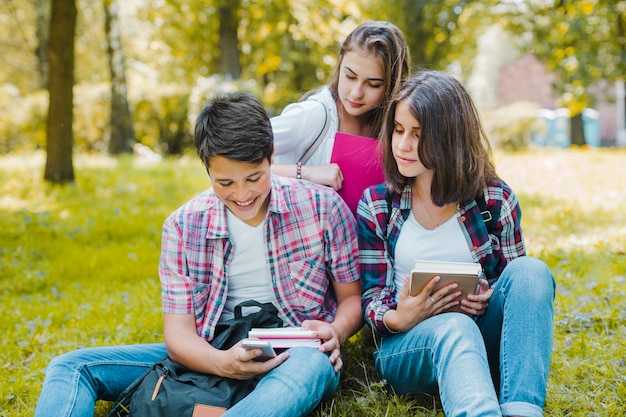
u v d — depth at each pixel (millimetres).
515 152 16109
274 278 2613
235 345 2318
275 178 2656
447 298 2432
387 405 2500
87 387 2410
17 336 3732
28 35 23484
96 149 16438
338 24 13250
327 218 2635
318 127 3146
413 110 2428
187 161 13023
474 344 2172
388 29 3020
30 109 16953
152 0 17062
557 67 15523
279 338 2365
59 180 9188
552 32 16156
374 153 2943
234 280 2637
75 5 9211
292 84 21734
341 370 2732
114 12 14773
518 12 17656
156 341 3531
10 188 8789
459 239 2604
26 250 5770
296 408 2162
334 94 3238
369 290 2705
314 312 2678
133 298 4289
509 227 2598
